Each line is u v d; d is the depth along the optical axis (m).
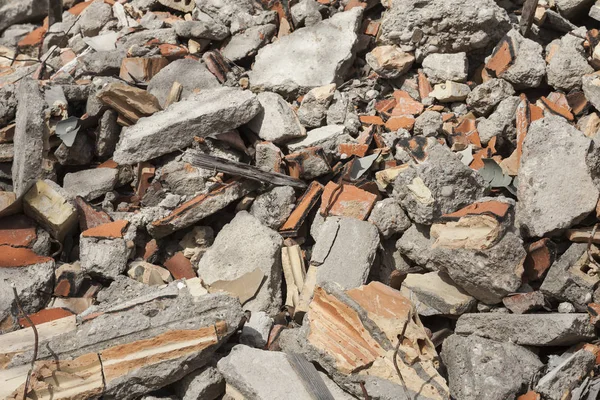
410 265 2.92
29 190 2.92
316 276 2.81
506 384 2.54
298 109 3.16
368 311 2.57
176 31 3.38
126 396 2.51
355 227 2.86
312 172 3.00
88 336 2.54
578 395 2.54
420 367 2.51
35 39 3.92
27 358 2.50
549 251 2.78
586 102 3.10
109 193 3.03
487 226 2.70
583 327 2.63
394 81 3.26
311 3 3.36
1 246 2.86
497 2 3.41
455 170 2.85
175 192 2.99
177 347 2.53
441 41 3.21
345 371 2.51
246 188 2.98
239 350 2.57
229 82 3.28
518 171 2.91
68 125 3.04
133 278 2.88
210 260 2.88
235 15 3.44
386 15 3.25
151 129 2.97
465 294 2.78
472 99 3.14
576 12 3.34
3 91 3.21
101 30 3.68
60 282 2.84
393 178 2.93
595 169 2.83
